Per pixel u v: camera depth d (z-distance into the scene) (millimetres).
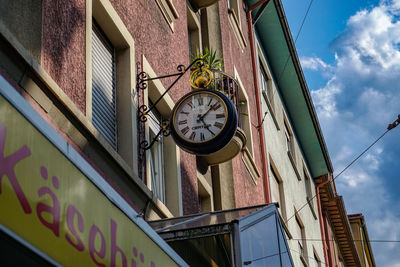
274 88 24391
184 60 12828
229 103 10172
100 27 9805
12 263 4223
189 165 12094
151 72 10852
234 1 20344
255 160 18500
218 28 16938
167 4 12242
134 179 9109
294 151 26328
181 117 10242
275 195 21344
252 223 8242
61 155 4633
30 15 7359
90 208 4879
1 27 6523
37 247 4188
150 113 11000
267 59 24203
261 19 22688
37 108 7027
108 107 9531
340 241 34938
